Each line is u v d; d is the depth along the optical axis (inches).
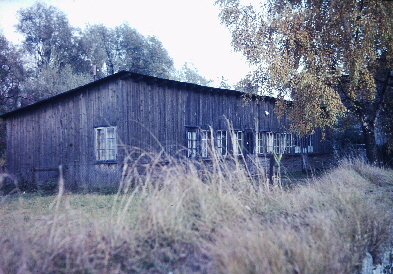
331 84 485.4
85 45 1462.8
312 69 466.0
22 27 1357.0
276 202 213.8
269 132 678.5
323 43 482.0
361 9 446.3
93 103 450.3
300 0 501.7
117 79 423.5
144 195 177.0
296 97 502.9
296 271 129.6
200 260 140.3
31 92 1069.1
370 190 314.8
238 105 606.9
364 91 512.7
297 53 488.7
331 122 493.7
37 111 514.9
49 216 170.1
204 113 536.7
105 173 426.0
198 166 272.1
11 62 1041.5
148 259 141.6
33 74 1295.5
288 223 170.7
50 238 139.2
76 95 469.7
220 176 194.7
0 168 676.1
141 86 442.9
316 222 168.6
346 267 152.9
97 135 447.2
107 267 134.2
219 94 566.6
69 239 140.4
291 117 519.2
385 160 625.9
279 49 485.7
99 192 372.8
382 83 565.9
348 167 396.5
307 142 783.1
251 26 510.6
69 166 471.2
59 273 127.5
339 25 454.3
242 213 173.8
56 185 462.3
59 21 1396.4
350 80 477.1
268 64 475.2
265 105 675.4
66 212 170.1
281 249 133.3
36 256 133.2
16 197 386.6
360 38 460.1
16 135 539.2
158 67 1577.3
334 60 484.4
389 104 596.4
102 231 153.3
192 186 180.5
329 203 207.6
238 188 207.8
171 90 485.1
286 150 722.8
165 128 470.3
